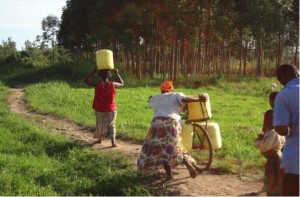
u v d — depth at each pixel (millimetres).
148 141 9914
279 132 7168
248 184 9734
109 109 12797
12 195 9391
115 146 12891
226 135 14148
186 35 42688
